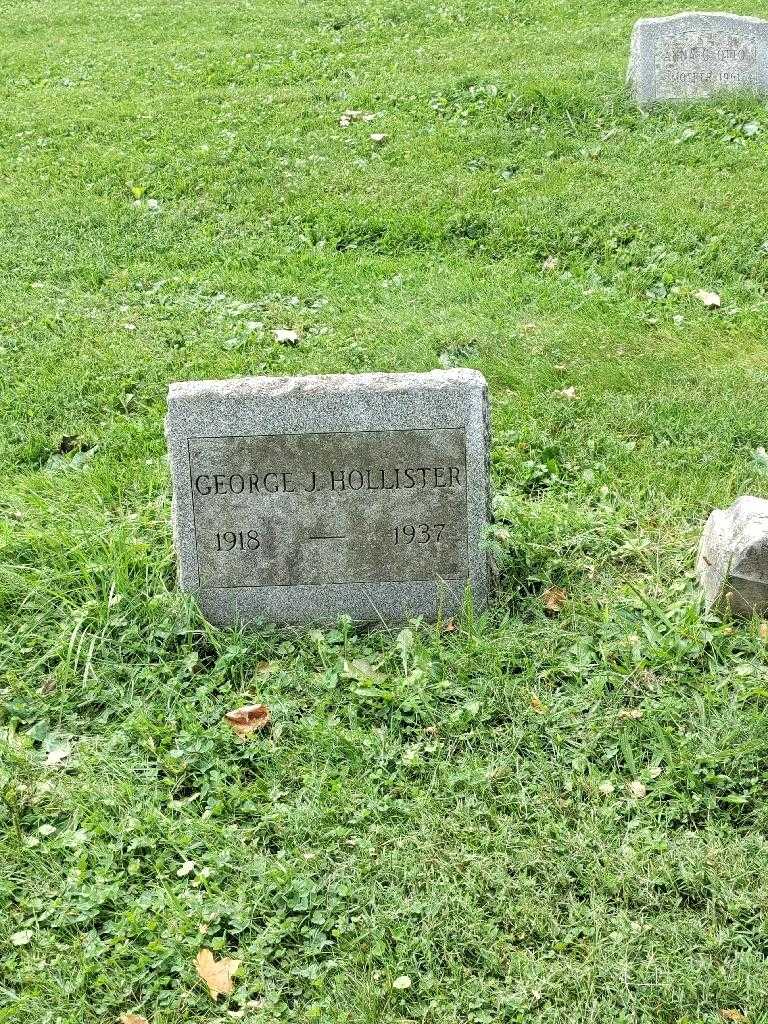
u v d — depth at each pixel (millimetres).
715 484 3064
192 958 2309
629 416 3303
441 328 3664
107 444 3283
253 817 2486
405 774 2520
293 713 2623
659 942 2301
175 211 4492
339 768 2531
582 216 4211
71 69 6621
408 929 2332
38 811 2496
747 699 2590
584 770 2508
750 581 2688
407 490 2740
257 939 2326
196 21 7637
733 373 3467
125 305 3877
